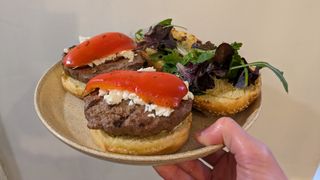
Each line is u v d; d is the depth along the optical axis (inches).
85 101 9.4
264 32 14.2
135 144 8.6
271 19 14.0
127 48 11.6
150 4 13.6
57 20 14.0
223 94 10.8
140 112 8.7
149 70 10.1
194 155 8.7
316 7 13.7
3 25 14.0
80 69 10.9
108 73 9.7
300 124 16.5
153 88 8.9
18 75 15.2
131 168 17.9
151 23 14.0
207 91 10.8
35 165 17.7
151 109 8.8
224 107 10.6
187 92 9.3
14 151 17.2
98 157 8.6
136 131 8.5
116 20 14.0
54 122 9.9
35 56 14.8
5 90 15.6
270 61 14.9
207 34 14.3
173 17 13.9
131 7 13.7
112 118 8.6
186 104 9.2
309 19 13.9
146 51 12.1
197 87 10.7
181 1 13.6
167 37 12.2
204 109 10.8
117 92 9.1
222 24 14.1
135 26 14.1
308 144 17.1
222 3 13.6
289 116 16.3
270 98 15.8
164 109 8.7
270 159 9.1
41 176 18.1
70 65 10.9
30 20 14.0
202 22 14.0
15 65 15.0
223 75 10.8
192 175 12.5
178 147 9.2
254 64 10.9
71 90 11.1
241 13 13.9
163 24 12.4
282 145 17.2
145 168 17.9
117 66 11.1
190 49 12.2
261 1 13.6
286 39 14.4
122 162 8.5
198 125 10.6
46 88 11.2
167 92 8.8
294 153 17.5
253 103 11.0
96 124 8.7
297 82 15.4
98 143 9.1
